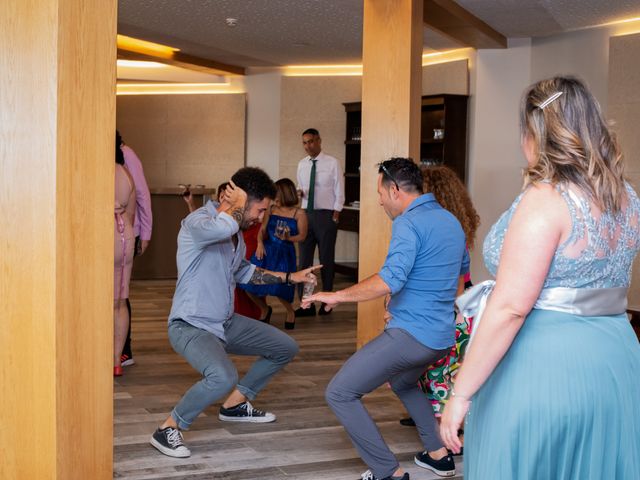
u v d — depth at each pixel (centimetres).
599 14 816
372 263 619
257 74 1277
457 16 779
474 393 215
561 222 211
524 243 211
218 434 470
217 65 1211
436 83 1050
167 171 1345
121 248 583
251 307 748
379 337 377
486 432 223
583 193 213
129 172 586
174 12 850
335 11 823
